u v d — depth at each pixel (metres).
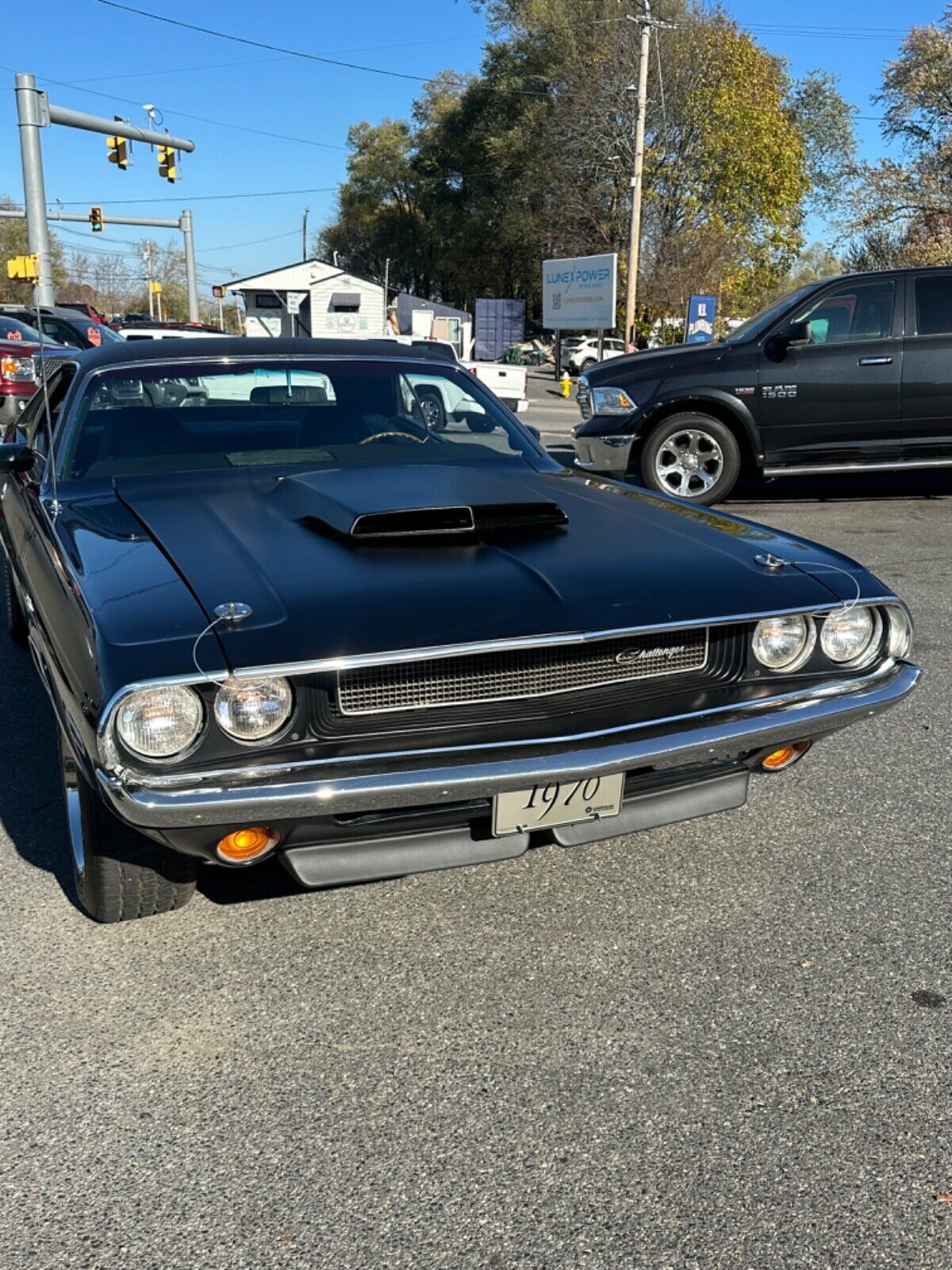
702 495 8.70
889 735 4.18
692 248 35.75
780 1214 1.91
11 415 11.32
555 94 42.34
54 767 3.91
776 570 2.78
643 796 2.67
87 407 3.53
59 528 2.97
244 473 3.37
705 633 2.61
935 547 7.43
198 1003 2.51
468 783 2.30
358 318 37.72
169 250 79.44
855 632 2.77
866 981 2.58
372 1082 2.26
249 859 2.40
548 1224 1.89
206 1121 2.15
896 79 31.88
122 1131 2.12
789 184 37.50
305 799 2.20
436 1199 1.95
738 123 36.06
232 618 2.27
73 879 3.04
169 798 2.13
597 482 3.68
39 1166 2.03
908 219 32.22
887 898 2.97
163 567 2.55
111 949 2.73
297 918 2.88
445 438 3.80
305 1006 2.50
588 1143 2.08
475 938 2.78
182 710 2.14
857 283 8.38
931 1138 2.08
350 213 64.00
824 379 8.35
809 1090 2.22
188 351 3.73
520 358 40.84
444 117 50.12
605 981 2.59
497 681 2.41
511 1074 2.28
